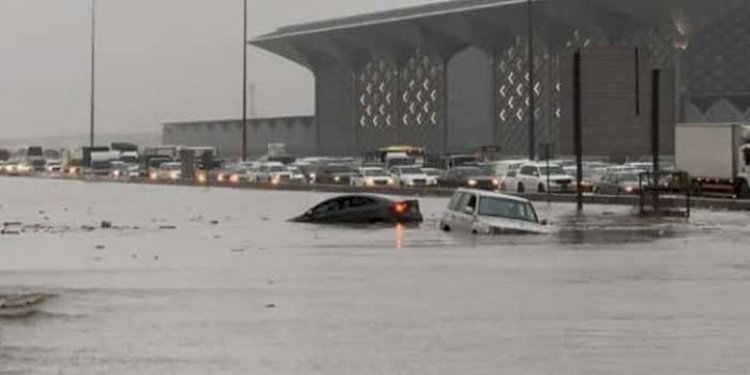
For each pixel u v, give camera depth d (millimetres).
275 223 94438
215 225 92438
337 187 168250
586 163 189125
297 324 36781
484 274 52406
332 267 56281
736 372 27953
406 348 31922
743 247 68062
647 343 32438
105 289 47000
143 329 35781
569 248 67562
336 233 82188
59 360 30094
